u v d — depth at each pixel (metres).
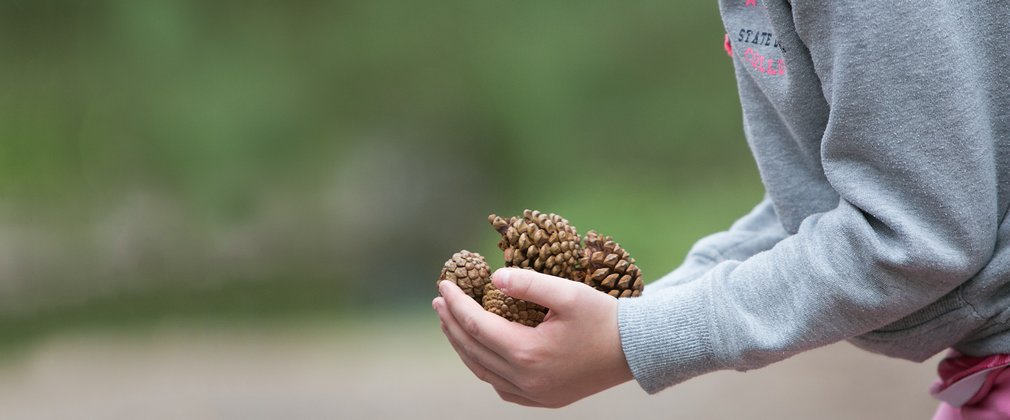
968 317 1.46
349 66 13.70
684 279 1.75
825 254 1.39
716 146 13.48
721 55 13.50
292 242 13.37
